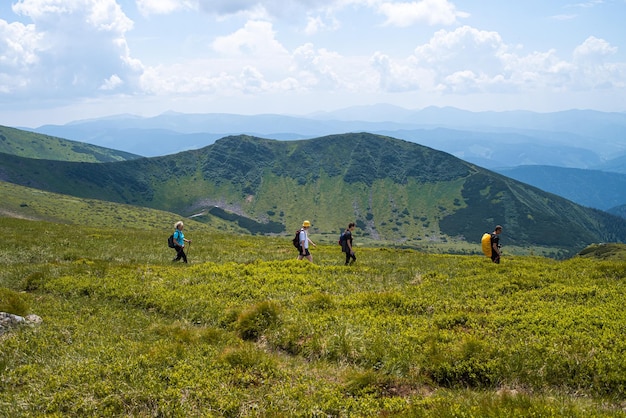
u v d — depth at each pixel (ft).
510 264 82.53
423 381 33.73
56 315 50.24
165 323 49.78
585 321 41.39
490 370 33.45
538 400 28.19
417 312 50.67
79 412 28.71
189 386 31.58
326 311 50.90
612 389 30.68
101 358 36.27
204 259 96.78
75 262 85.46
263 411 28.76
